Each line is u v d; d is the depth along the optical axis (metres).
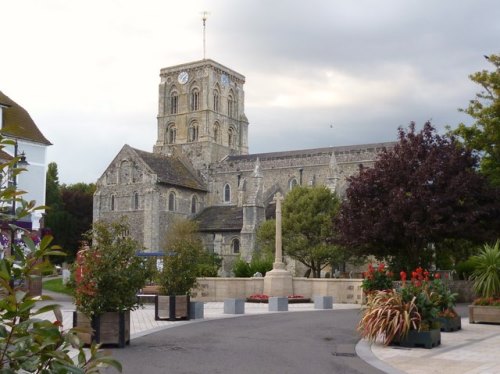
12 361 3.81
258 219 71.88
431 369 12.66
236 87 99.12
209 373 12.22
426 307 16.33
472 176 31.52
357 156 73.31
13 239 4.69
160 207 76.44
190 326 21.02
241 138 98.75
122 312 15.72
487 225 32.38
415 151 32.97
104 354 4.30
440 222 31.14
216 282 35.38
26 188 43.72
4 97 44.00
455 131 36.06
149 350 15.27
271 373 12.26
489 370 12.46
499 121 33.72
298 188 60.78
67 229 86.88
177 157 88.69
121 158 79.06
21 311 3.91
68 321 20.98
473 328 20.25
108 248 15.90
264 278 35.84
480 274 23.28
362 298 31.97
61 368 3.80
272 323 21.97
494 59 34.53
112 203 79.25
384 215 31.59
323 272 63.53
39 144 45.25
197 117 92.19
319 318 23.91
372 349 15.50
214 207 83.31
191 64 93.44
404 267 32.78
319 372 12.38
